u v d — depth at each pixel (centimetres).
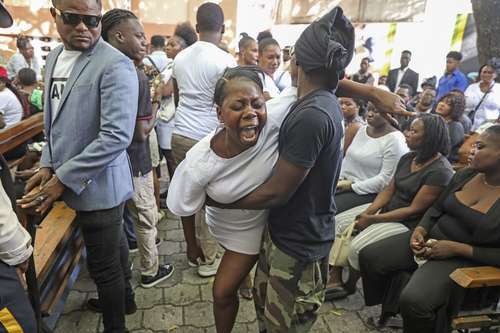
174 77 261
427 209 235
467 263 195
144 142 237
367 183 279
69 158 158
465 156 323
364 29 742
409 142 243
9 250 112
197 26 251
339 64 121
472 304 190
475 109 488
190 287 260
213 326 224
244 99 115
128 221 291
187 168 130
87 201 163
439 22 723
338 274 258
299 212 133
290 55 138
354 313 245
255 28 893
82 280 261
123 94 155
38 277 176
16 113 394
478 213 191
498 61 465
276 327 145
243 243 149
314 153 118
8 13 114
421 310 184
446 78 585
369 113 280
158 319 229
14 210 127
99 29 158
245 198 128
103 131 153
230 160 124
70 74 157
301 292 142
